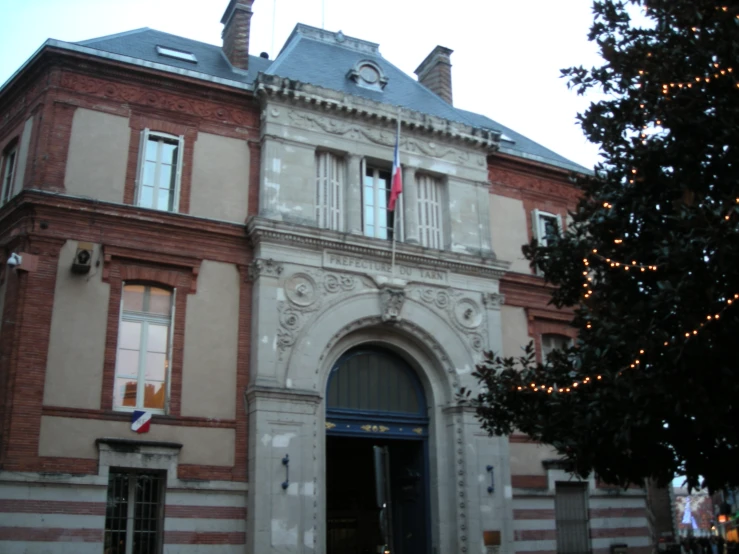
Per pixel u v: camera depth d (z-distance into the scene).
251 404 18.70
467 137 23.33
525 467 22.09
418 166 22.61
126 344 18.39
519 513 21.52
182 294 19.03
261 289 19.38
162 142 20.06
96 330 17.83
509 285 23.58
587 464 12.90
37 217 17.81
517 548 21.16
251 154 20.84
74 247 18.11
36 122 19.00
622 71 13.26
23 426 16.41
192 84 20.41
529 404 14.38
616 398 11.59
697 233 10.98
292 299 19.72
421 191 22.91
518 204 24.69
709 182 12.38
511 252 23.97
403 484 21.92
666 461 13.24
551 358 14.62
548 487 22.19
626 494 23.78
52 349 17.22
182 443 17.94
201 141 20.34
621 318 11.91
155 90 20.12
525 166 25.03
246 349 19.31
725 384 11.12
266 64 25.89
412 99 24.98
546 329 23.86
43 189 18.05
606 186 13.69
